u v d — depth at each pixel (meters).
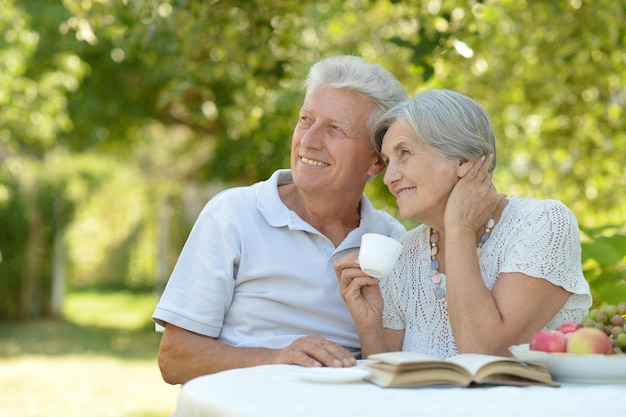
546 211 3.38
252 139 14.02
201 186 18.44
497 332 3.16
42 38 13.99
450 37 6.20
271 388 2.54
